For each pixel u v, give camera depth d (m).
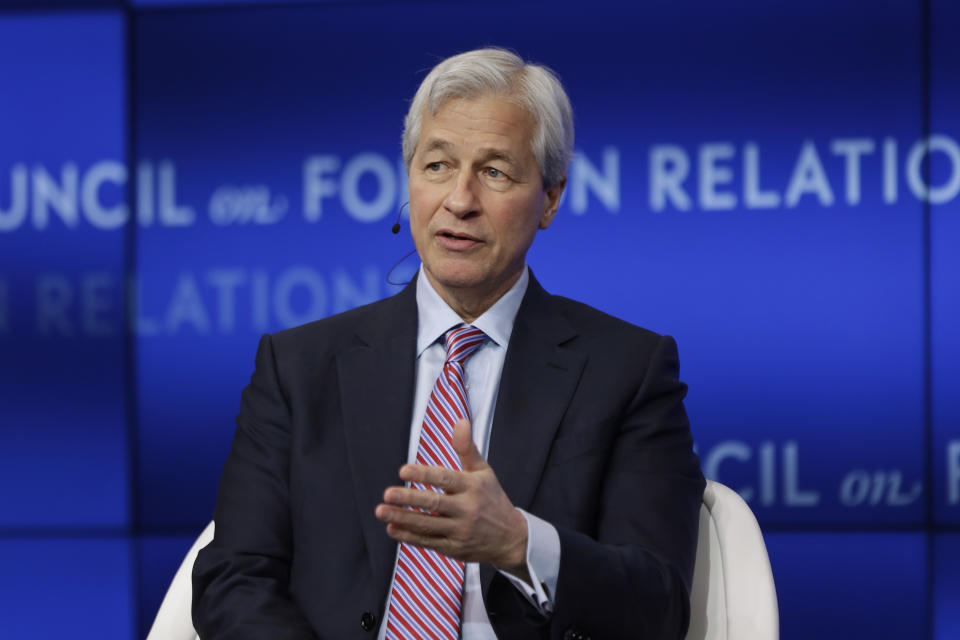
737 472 15.18
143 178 15.93
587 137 15.34
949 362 14.91
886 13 14.92
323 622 6.09
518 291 6.85
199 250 15.86
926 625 14.94
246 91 15.79
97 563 15.91
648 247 15.27
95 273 15.99
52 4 15.98
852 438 15.06
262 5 15.75
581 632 5.64
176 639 6.41
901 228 14.95
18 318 16.11
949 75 14.87
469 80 6.42
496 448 6.30
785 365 15.12
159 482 15.96
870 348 15.02
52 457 16.08
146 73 15.90
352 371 6.69
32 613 15.87
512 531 5.33
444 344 6.76
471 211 6.34
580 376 6.52
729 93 15.16
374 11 15.62
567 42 15.36
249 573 6.20
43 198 16.03
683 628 6.02
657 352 6.68
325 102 15.70
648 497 6.20
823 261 15.05
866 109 14.97
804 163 15.06
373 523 6.19
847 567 15.04
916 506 15.00
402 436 6.42
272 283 15.76
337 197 15.70
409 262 15.59
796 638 15.04
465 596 6.13
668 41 15.22
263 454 6.59
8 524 16.08
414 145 6.70
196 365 15.90
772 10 15.08
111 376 16.02
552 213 6.91
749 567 6.39
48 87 15.98
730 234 15.17
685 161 15.22
